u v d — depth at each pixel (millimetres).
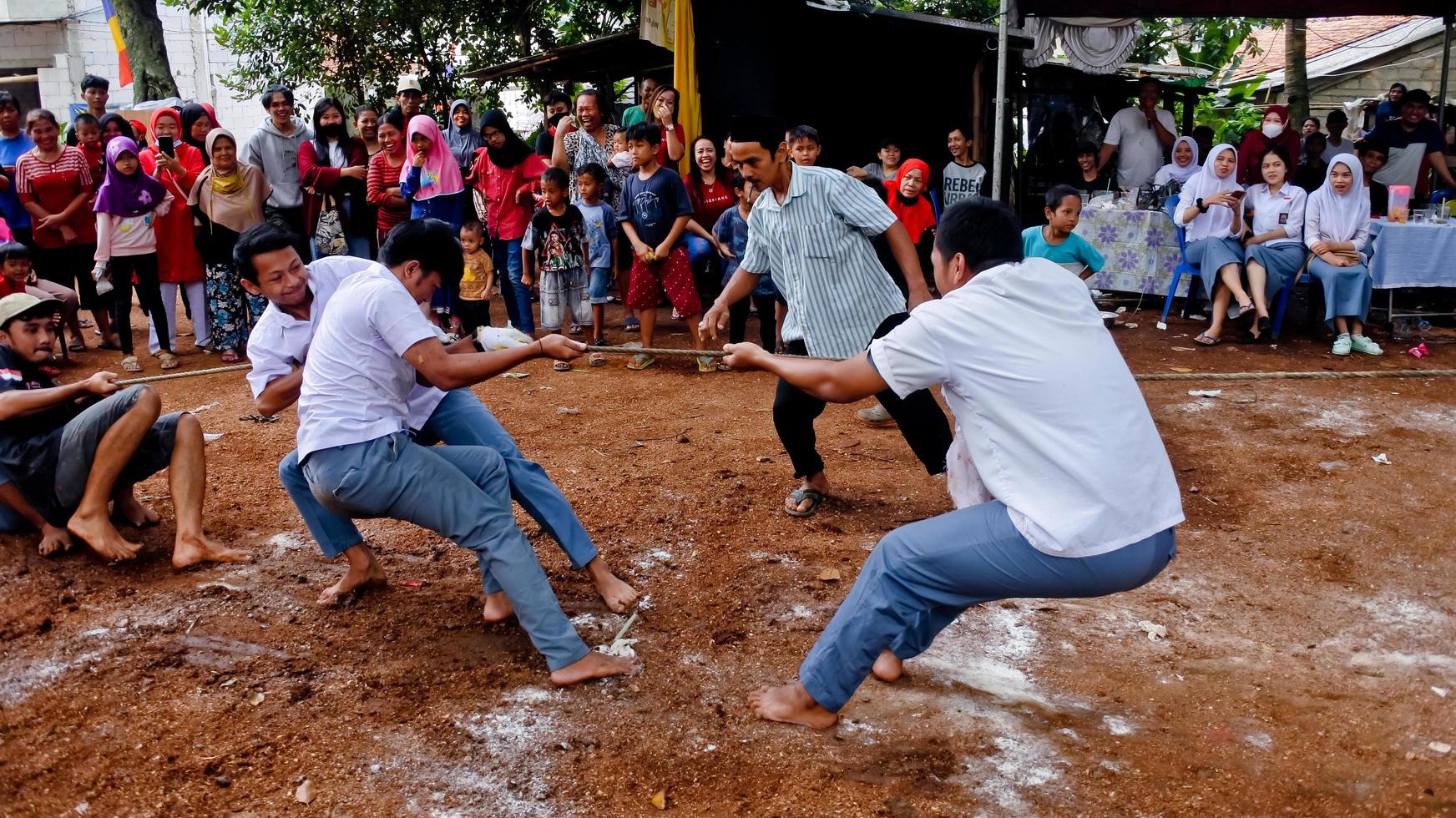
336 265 4117
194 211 8625
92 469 4574
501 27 15297
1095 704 3570
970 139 12344
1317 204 8719
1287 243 8805
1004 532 2922
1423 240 8727
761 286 8031
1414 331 9250
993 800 3035
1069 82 13789
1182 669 3791
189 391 7879
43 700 3578
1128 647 3957
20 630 4035
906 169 8492
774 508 5277
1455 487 5562
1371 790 3088
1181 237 9492
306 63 15016
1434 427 6578
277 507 5410
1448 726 3412
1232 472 5785
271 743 3344
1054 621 4156
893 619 3107
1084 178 11547
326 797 3084
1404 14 11023
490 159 8945
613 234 8758
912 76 12203
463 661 3838
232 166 8430
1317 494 5473
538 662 3828
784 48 10852
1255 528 5066
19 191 8844
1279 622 4160
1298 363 8219
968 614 4211
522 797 3078
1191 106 15867
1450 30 11594
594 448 6289
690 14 10516
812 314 4945
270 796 3096
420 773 3188
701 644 3959
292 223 8930
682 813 3002
